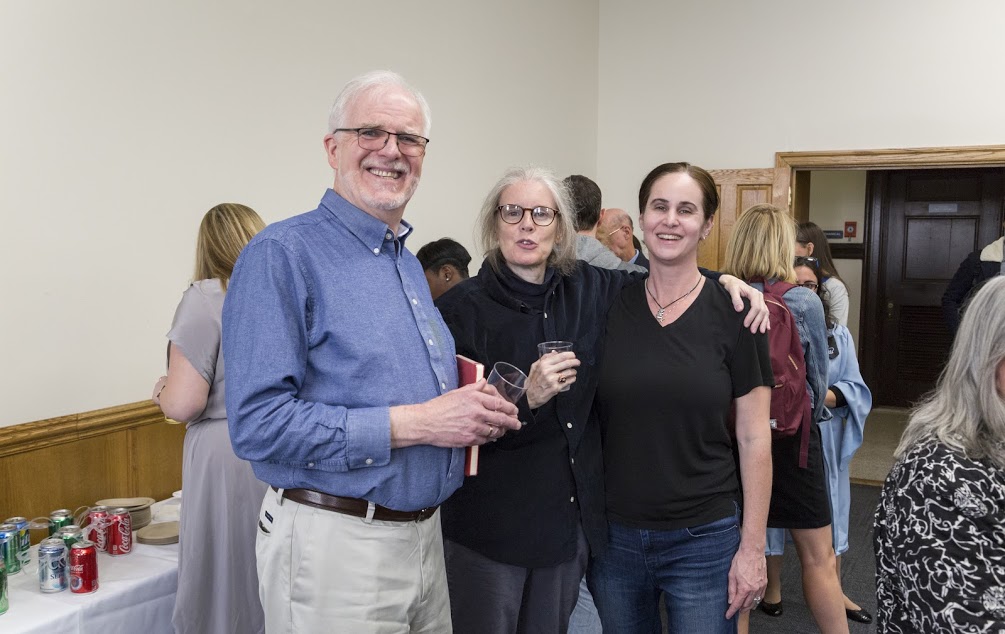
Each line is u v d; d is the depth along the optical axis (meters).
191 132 2.75
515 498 1.86
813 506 2.50
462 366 1.62
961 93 5.06
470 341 1.90
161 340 2.67
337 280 1.45
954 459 1.30
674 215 1.84
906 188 7.42
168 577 2.04
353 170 1.49
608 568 1.95
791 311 2.54
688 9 5.69
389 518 1.49
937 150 5.11
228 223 2.14
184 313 2.05
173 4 2.67
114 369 2.52
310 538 1.45
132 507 2.31
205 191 2.82
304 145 3.27
